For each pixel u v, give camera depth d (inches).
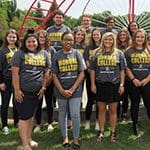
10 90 140.9
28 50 117.7
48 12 340.5
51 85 140.6
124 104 149.7
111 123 131.0
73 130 124.5
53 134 138.8
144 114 155.6
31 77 116.5
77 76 123.5
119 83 128.0
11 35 139.1
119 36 140.9
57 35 149.9
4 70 139.0
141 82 130.9
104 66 126.6
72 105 122.6
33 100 117.9
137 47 132.3
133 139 132.7
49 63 122.0
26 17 346.3
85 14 152.6
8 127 147.7
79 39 144.2
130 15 307.1
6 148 125.3
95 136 135.9
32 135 137.3
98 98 128.9
